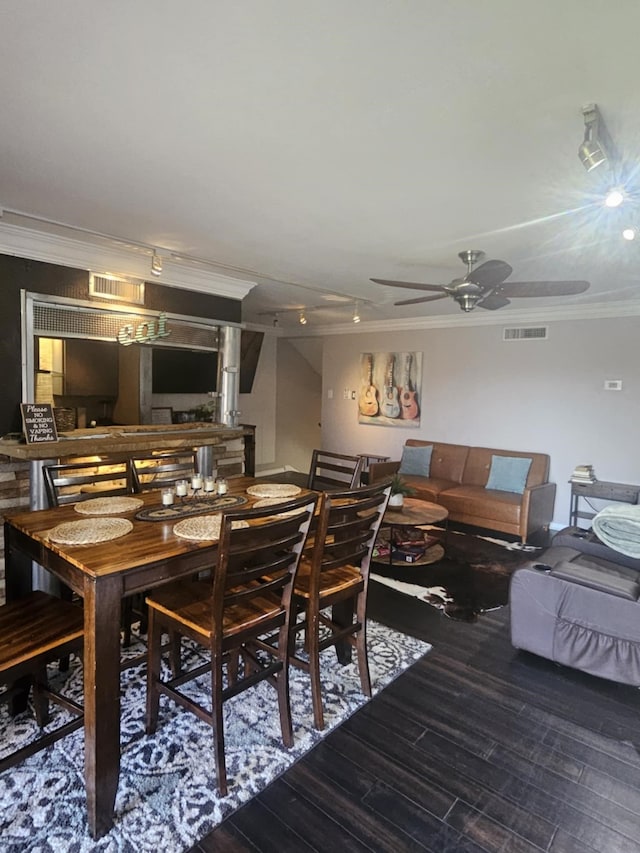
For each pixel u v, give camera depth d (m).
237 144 1.85
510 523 4.72
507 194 2.25
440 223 2.66
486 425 5.80
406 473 6.01
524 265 3.47
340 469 3.11
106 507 2.39
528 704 2.33
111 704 1.65
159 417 4.35
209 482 2.72
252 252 3.33
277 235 2.96
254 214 2.60
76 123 1.71
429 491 5.32
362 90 1.49
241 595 1.79
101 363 3.82
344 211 2.52
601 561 2.97
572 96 1.49
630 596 2.39
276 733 2.09
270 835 1.62
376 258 3.41
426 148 1.85
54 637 1.84
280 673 1.99
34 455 2.93
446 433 6.15
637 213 2.46
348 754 1.98
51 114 1.66
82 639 1.90
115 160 2.01
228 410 4.31
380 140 1.79
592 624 2.48
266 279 4.16
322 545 2.03
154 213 2.62
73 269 3.30
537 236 2.84
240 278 4.11
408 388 6.48
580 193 2.23
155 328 3.76
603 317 4.92
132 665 2.27
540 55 1.30
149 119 1.68
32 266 3.11
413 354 6.41
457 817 1.70
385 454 6.80
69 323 3.31
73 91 1.52
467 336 5.89
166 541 1.92
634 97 1.48
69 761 1.91
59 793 1.76
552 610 2.59
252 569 1.79
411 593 3.55
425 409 6.33
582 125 1.66
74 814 1.68
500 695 2.39
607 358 4.93
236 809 1.71
